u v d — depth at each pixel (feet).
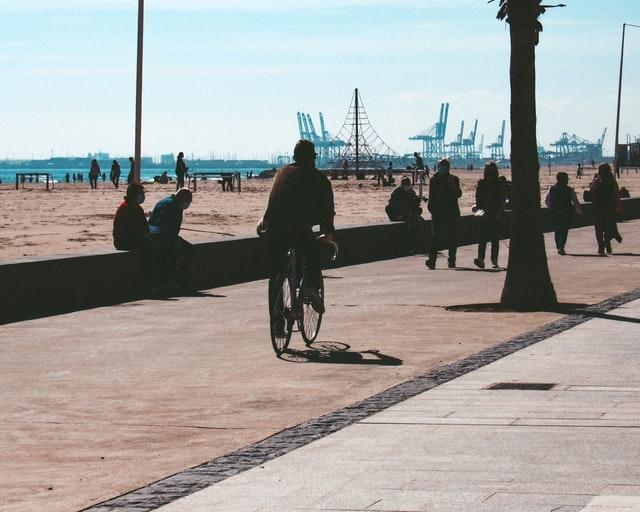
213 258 73.05
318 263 45.34
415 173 286.66
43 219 143.74
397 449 27.07
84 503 23.80
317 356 42.91
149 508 22.95
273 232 44.42
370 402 33.24
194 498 23.45
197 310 58.70
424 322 52.16
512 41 56.34
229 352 44.37
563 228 95.50
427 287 69.21
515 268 56.59
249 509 22.45
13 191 239.30
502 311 55.88
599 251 95.04
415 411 31.58
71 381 38.65
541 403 32.17
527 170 56.44
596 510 21.42
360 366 40.37
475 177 490.90
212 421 32.01
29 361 42.83
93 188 259.19
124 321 54.49
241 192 245.04
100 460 27.89
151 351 44.91
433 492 23.11
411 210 99.25
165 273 67.51
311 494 23.34
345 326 51.21
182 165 223.10
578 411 30.96
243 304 61.36
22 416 33.22
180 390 36.73
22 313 57.88
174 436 30.32
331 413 31.89
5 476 26.48
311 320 45.85
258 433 30.22
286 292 43.68
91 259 62.49
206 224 136.98
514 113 56.54
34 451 29.01
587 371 37.37
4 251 98.89
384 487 23.65
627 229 133.69
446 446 27.20
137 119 105.29
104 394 36.29
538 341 44.57
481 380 36.24
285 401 34.50
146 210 161.68
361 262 91.35
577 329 47.83
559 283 69.05
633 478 23.77
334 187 298.15
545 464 25.16
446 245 106.93
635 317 51.47
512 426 29.30
